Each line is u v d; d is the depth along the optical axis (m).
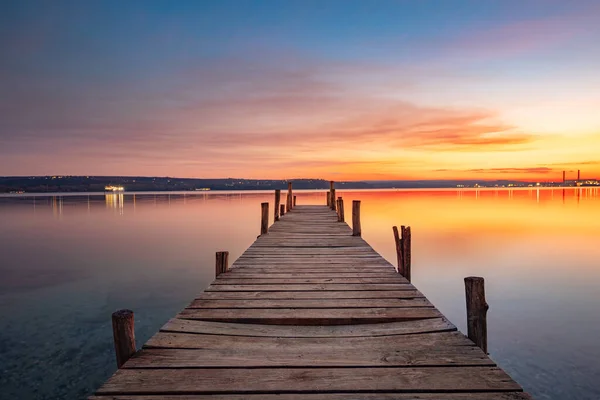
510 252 17.48
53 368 5.84
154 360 2.67
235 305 3.95
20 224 31.14
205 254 16.80
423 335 3.15
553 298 9.99
